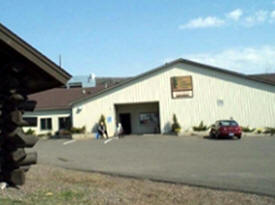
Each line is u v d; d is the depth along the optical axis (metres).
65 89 43.31
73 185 9.09
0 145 7.46
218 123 28.17
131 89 34.19
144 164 14.41
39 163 14.61
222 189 9.02
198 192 8.75
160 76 33.91
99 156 17.84
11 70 7.72
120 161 15.59
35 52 7.40
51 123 36.84
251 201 7.76
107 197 7.81
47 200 6.83
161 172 12.12
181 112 33.34
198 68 33.41
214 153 17.88
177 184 9.83
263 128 31.84
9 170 7.44
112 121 34.22
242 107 32.56
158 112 36.09
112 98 34.34
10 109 7.64
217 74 33.09
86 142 27.91
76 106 34.69
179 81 33.53
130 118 36.72
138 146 23.20
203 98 33.16
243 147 20.44
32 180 9.13
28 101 8.10
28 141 7.46
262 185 9.42
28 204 6.32
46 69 7.64
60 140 31.28
